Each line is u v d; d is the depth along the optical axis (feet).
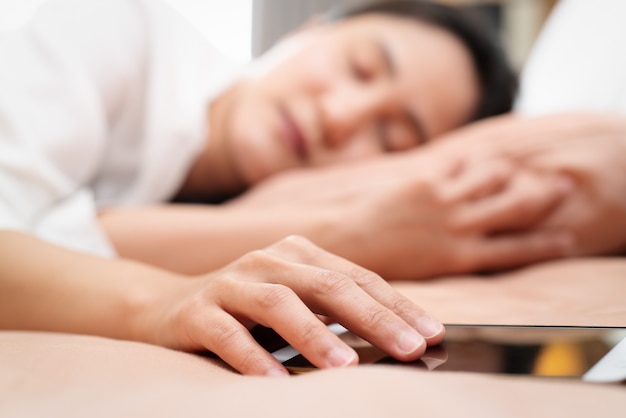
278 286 1.23
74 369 0.91
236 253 2.66
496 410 0.67
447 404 0.68
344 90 4.00
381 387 0.75
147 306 1.52
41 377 0.85
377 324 1.14
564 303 1.91
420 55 4.20
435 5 4.76
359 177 3.31
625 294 2.04
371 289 1.27
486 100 4.65
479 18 4.98
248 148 3.99
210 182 4.19
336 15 5.15
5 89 2.80
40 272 1.75
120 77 3.51
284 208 3.03
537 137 3.19
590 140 3.10
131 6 3.77
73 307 1.63
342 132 3.95
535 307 1.83
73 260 1.81
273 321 1.18
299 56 4.26
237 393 0.74
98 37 3.41
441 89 4.27
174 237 2.69
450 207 2.84
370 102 3.96
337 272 1.26
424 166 3.19
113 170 3.75
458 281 2.70
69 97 3.02
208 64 4.22
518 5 6.18
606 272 2.50
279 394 0.72
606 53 4.30
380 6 4.65
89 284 1.67
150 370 0.95
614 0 4.50
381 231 2.75
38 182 2.67
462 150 3.27
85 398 0.74
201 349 1.27
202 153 4.04
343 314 1.18
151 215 2.85
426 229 2.79
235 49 6.93
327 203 3.01
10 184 2.58
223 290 1.29
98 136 3.13
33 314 1.66
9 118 2.71
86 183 3.40
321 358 1.09
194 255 2.66
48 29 3.20
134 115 3.71
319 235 2.72
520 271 2.90
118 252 2.67
